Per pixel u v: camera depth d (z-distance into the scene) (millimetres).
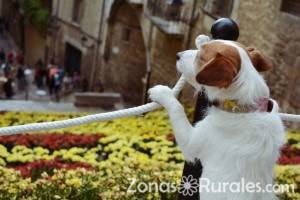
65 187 5516
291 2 12023
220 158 3092
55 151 7988
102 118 3490
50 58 29219
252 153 3023
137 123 10703
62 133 9273
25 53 32688
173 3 17406
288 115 3975
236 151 3039
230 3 14672
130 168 6312
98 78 25375
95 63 25328
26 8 30016
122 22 23375
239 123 3055
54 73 25031
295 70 11438
